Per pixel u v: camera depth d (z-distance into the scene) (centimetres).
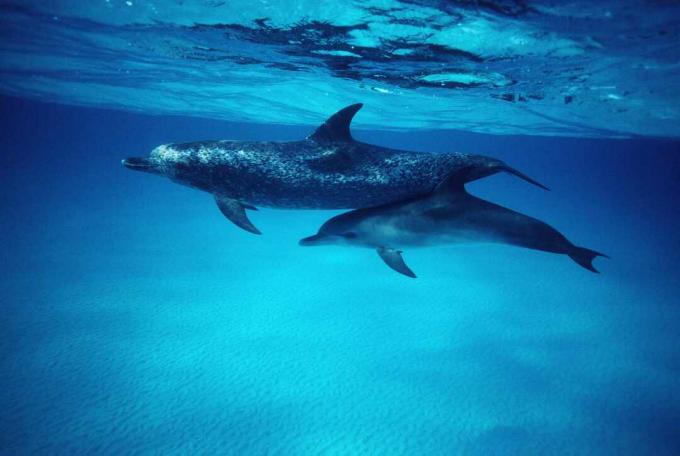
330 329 1090
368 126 2870
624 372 934
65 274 1335
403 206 566
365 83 1477
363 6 834
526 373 923
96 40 1322
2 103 5766
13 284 1230
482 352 1005
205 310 1161
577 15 777
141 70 1688
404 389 859
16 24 1243
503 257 1767
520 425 768
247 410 786
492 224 521
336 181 554
